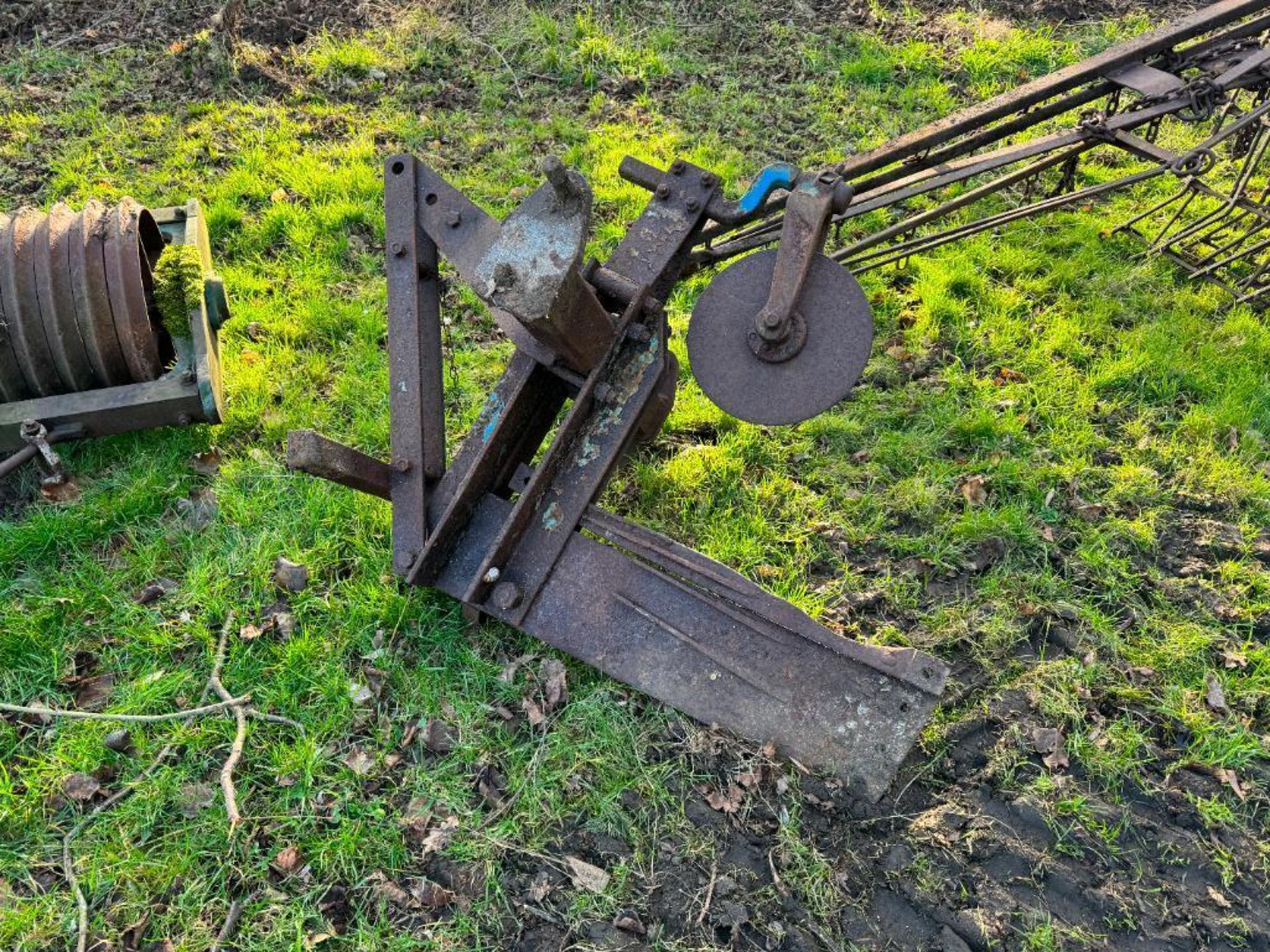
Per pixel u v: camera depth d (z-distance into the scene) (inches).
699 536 98.3
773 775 77.2
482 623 88.9
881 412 111.9
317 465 76.3
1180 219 138.6
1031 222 139.1
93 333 98.2
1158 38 113.0
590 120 159.8
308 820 76.8
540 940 70.9
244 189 140.3
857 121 162.1
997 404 112.8
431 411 85.8
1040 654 88.9
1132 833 77.3
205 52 162.7
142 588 93.0
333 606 90.6
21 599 92.0
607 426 82.4
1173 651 88.7
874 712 75.1
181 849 75.2
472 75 168.2
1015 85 169.9
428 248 89.1
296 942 70.4
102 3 178.9
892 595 93.5
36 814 77.1
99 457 105.0
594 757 80.0
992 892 73.5
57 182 139.9
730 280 80.2
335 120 157.1
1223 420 109.3
